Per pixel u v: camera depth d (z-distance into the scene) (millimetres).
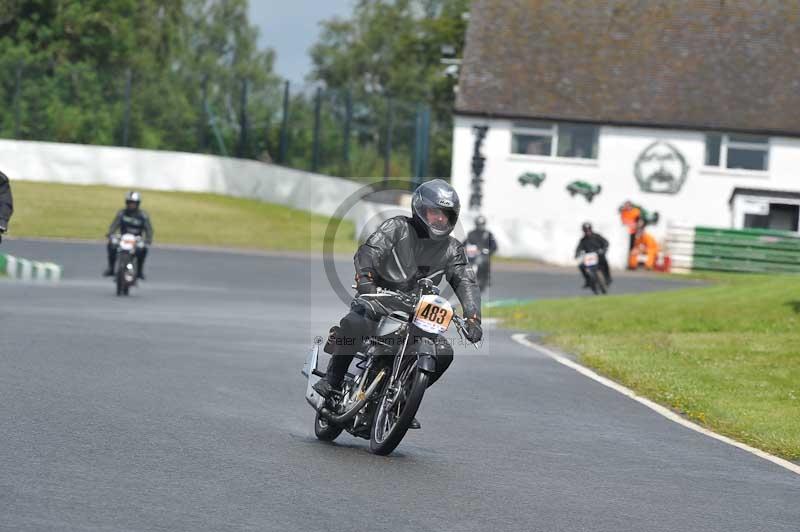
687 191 171625
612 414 42938
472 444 34531
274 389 43219
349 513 24062
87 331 60000
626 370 55844
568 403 45094
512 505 26125
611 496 27984
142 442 30438
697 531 24844
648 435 38531
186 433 32312
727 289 95188
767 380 52844
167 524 22109
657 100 173875
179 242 160000
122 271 90938
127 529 21562
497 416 40594
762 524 25938
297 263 141000
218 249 155625
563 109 172625
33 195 181375
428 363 30000
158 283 109750
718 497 28766
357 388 32156
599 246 114750
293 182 194125
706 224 171750
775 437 39312
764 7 184500
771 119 171750
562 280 135250
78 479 25484
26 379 40531
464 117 173625
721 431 40719
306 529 22469
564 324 83000
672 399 47281
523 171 172875
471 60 178000
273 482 26641
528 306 95938
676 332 77312
